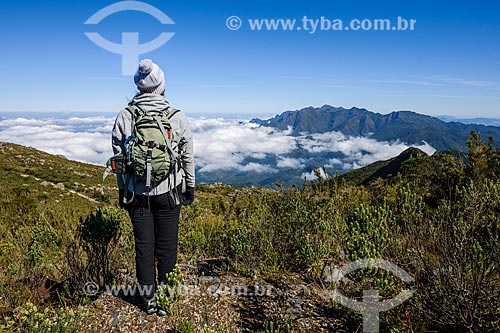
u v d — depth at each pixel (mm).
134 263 4203
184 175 3217
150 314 3244
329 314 3281
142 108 3006
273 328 3064
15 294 3611
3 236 6297
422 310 2945
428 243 3459
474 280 2746
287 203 5516
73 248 4219
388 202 5348
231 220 5844
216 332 2936
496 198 3963
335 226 4652
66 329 2785
